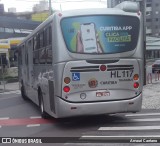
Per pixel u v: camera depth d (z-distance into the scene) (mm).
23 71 18625
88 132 9859
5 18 59469
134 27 10680
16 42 38562
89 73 10305
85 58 10297
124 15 10609
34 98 14953
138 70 10719
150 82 27891
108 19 10461
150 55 91062
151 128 10062
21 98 20922
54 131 10305
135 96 10695
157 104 15164
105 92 10398
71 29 10305
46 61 11672
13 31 60500
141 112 13328
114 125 10766
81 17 10344
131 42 10641
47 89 11633
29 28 64312
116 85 10477
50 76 11094
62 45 10242
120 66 10500
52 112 11062
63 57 10242
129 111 10656
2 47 31422
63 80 10242
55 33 10344
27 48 16516
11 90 27188
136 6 10734
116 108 10453
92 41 10359
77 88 10266
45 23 11586
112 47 10453
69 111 10242
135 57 10672
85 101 10297
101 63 10367
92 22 10383
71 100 10250
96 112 10336
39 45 12984
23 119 12984
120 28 10547
